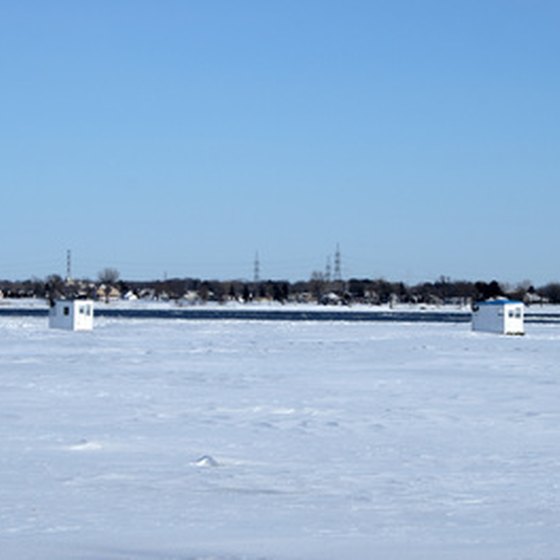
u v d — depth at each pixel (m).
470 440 25.31
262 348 69.50
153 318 143.00
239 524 15.55
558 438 25.73
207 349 67.44
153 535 14.67
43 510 16.42
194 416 29.89
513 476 20.09
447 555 13.44
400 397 36.25
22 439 24.61
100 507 16.75
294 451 23.28
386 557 13.32
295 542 14.27
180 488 18.56
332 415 30.50
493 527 15.40
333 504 17.22
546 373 48.47
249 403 33.66
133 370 47.94
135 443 24.19
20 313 171.38
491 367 52.53
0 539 14.23
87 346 69.06
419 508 16.91
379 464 21.50
